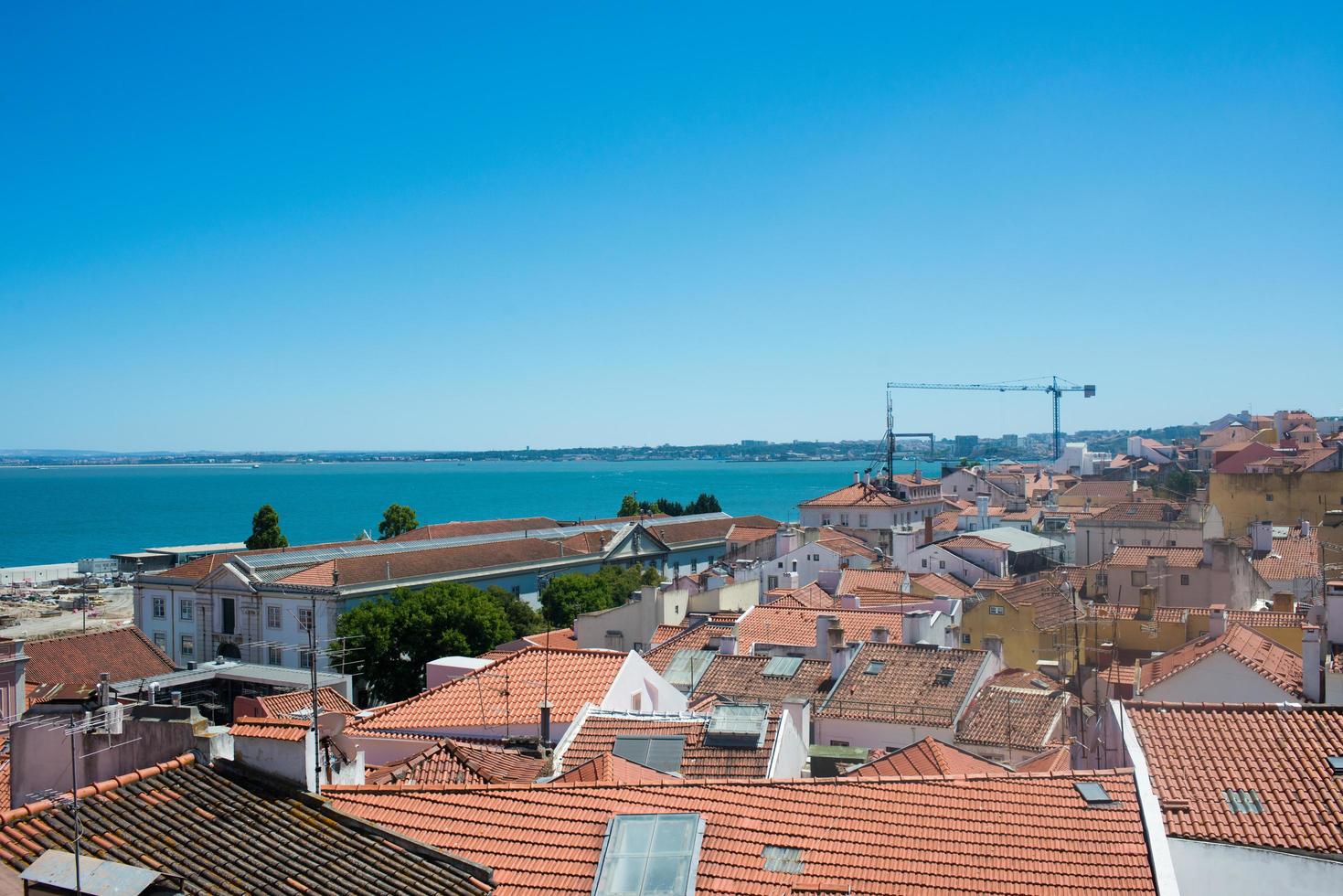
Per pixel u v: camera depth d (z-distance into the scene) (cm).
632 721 4003
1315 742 3014
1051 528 13938
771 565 11831
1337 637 5312
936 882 2420
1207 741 3094
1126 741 3097
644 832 2530
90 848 2175
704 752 3722
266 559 13525
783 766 3788
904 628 6781
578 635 9075
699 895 2353
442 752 3612
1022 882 2422
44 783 2534
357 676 9800
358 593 12631
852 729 5453
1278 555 9581
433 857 2367
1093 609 7744
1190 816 2767
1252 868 2633
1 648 4988
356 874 2242
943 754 3894
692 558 19700
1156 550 8981
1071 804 2709
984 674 5869
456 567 14600
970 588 9775
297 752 2472
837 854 2514
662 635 7700
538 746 4025
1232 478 12306
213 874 2150
